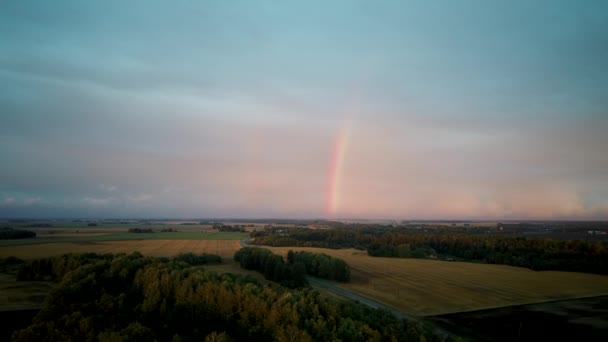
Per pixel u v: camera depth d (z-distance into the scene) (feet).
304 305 202.90
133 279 261.24
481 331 228.02
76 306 211.00
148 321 204.54
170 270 268.00
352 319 194.70
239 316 208.23
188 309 213.66
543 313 265.13
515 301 295.69
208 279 245.04
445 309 273.33
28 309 231.91
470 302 291.38
